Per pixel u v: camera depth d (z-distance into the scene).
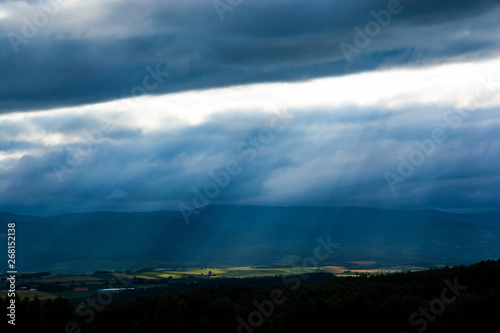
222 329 101.25
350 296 99.12
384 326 92.94
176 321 97.75
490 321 88.94
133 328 98.44
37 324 93.06
